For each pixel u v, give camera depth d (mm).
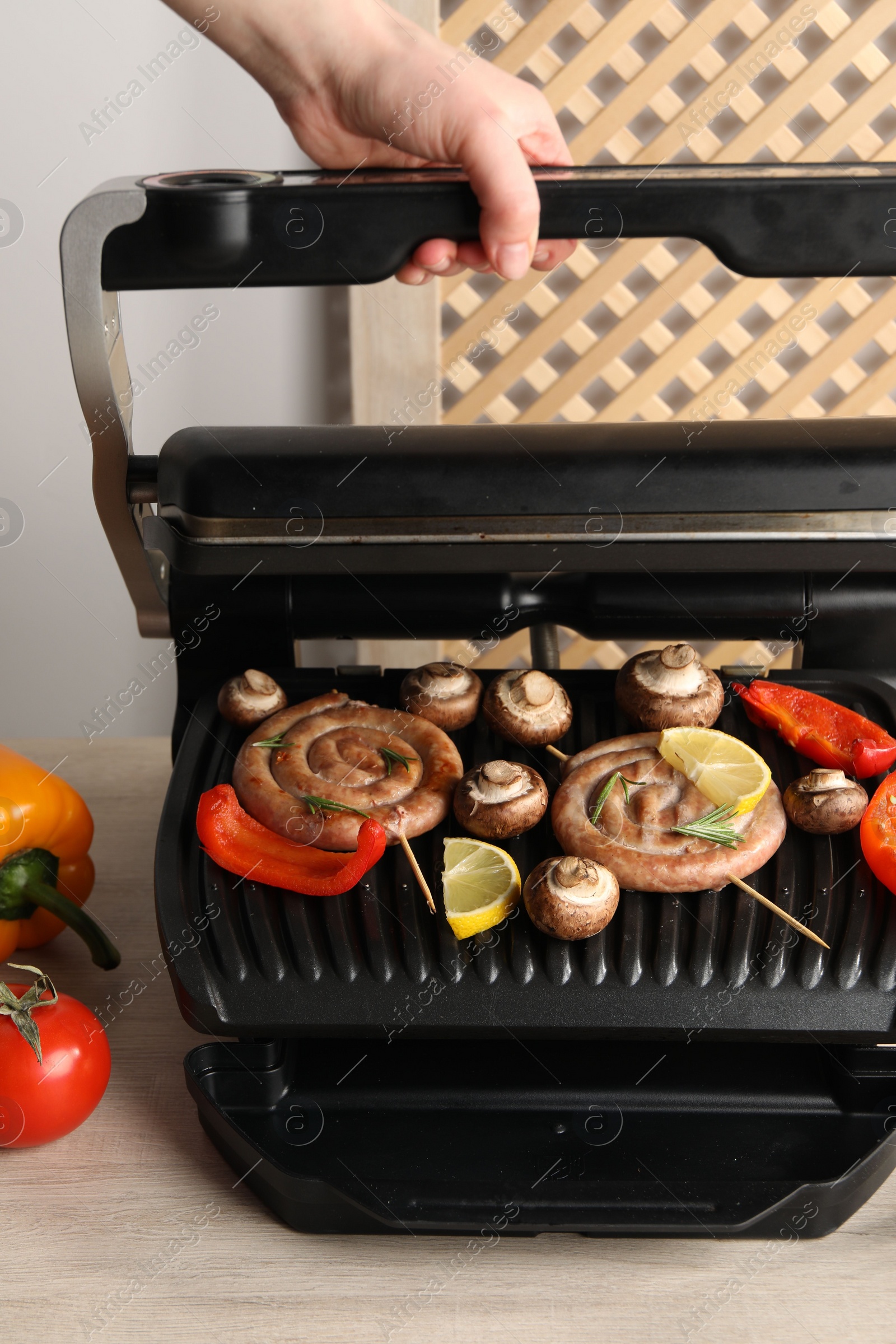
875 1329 594
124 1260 628
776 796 670
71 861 861
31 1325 595
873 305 1750
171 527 746
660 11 1562
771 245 636
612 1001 611
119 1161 685
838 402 1940
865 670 814
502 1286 619
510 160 616
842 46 1590
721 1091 687
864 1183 622
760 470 701
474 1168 642
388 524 719
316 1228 634
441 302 1712
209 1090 653
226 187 624
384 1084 691
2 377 1687
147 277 653
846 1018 604
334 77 845
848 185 613
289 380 1724
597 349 1781
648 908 637
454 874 646
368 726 734
